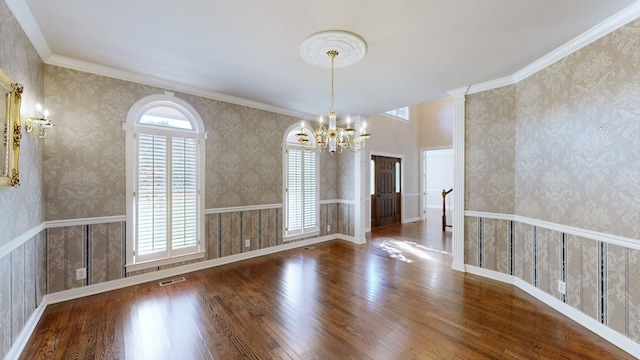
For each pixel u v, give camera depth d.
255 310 2.67
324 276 3.60
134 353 2.02
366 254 4.64
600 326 2.23
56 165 2.84
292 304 2.80
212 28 2.28
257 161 4.52
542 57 2.78
